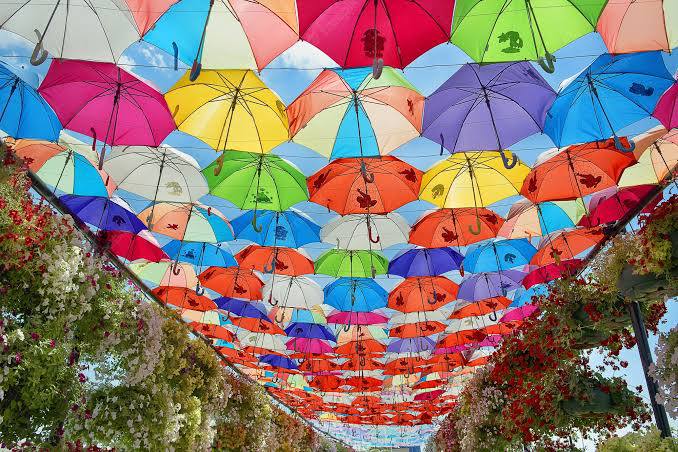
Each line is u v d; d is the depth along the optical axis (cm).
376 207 662
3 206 377
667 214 451
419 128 536
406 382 1691
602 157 600
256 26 425
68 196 684
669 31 406
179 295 983
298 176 651
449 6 400
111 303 491
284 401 2022
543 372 757
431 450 2528
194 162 653
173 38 437
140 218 746
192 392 745
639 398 706
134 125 524
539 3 404
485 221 748
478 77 499
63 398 410
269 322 1127
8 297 386
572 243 823
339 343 1284
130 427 509
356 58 427
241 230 777
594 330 677
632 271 501
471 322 1231
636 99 502
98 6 417
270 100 508
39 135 519
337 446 2959
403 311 1013
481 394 1014
